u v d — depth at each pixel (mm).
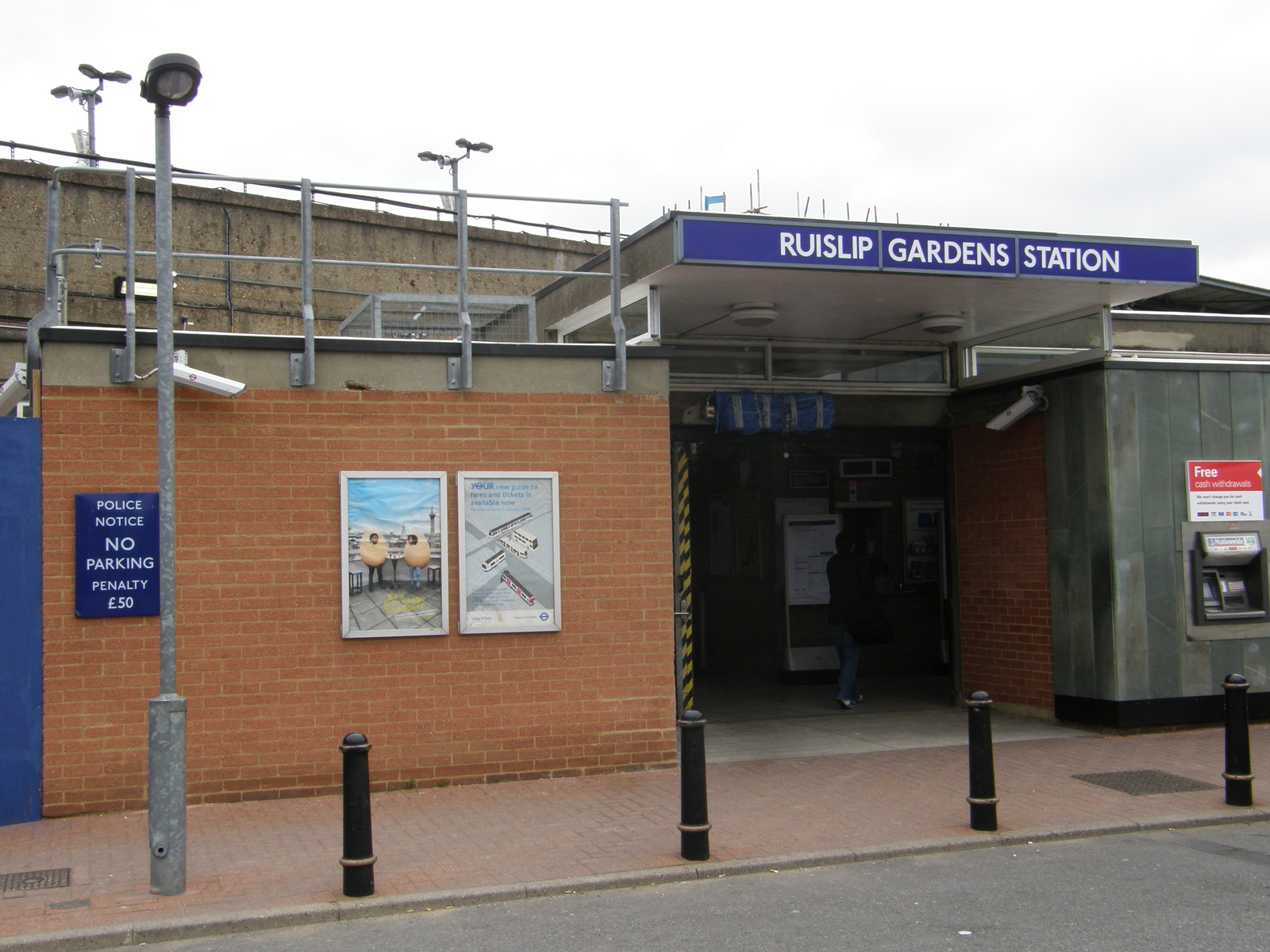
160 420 6430
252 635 8422
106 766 8062
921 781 8961
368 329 11680
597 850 7035
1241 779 8078
